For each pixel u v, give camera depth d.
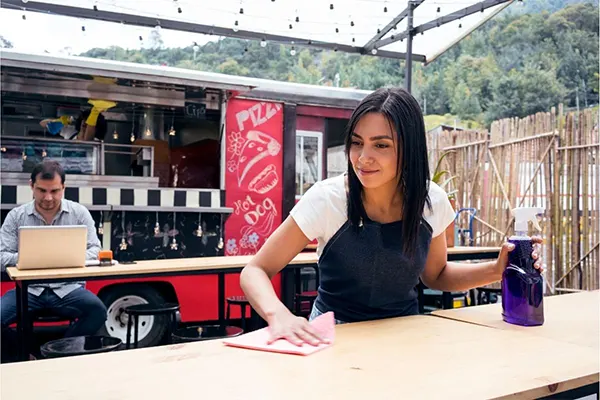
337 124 5.70
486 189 6.01
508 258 1.39
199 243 4.46
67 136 5.07
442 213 1.58
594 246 4.83
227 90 4.57
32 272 2.81
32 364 0.98
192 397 0.81
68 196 4.07
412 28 5.29
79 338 2.69
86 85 4.35
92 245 3.51
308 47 5.75
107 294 4.06
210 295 4.37
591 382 0.93
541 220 5.25
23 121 4.89
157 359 1.02
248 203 4.77
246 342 1.14
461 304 4.88
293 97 4.95
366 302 1.56
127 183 4.50
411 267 1.51
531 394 0.85
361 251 1.47
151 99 4.55
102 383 0.87
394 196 1.47
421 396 0.81
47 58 3.89
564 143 5.15
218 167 4.96
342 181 1.53
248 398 0.80
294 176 4.95
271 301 1.30
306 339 1.14
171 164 5.54
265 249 1.52
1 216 3.91
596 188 4.84
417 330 1.28
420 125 1.39
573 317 1.44
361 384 0.87
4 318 3.19
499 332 1.26
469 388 0.85
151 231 4.30
